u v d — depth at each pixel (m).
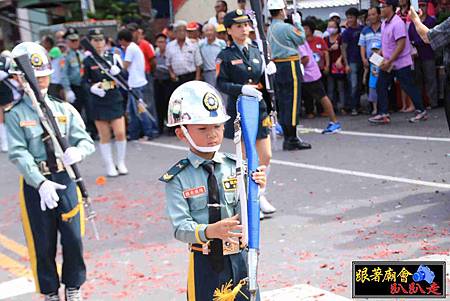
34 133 4.82
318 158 9.55
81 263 5.01
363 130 11.31
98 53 9.55
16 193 9.52
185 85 3.46
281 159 9.73
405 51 11.23
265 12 10.60
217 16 12.61
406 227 6.25
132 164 10.62
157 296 5.35
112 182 9.51
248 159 3.40
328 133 11.37
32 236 4.91
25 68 4.74
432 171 8.13
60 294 5.46
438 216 6.47
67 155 4.80
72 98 12.86
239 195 3.37
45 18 20.92
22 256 6.79
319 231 6.43
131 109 12.61
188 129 3.41
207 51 12.52
